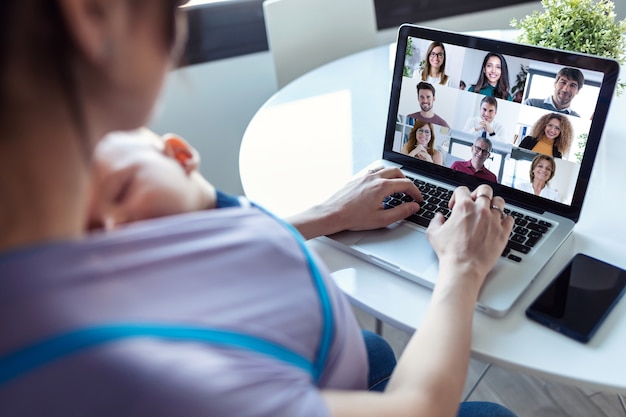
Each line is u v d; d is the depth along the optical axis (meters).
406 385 0.49
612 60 0.75
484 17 2.08
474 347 0.66
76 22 0.29
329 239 0.84
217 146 1.96
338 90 1.34
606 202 0.92
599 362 0.64
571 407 1.37
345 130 1.17
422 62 0.94
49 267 0.31
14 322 0.29
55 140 0.31
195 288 0.36
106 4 0.30
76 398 0.29
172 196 0.54
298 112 1.25
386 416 0.43
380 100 1.28
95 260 0.33
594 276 0.75
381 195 0.85
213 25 1.77
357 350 0.49
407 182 0.87
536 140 0.85
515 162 0.88
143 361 0.31
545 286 0.75
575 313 0.69
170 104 1.81
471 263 0.68
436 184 0.95
